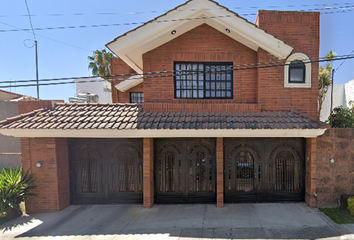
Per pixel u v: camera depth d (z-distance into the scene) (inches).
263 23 275.7
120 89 525.7
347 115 298.2
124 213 251.4
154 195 278.8
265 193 274.7
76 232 210.7
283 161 275.3
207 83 282.4
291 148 273.9
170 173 278.7
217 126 227.3
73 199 284.2
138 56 292.2
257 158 275.1
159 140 278.2
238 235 198.2
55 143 259.1
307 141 263.7
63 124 230.1
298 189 274.8
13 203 234.1
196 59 279.0
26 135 238.1
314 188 256.2
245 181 276.2
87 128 222.7
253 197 275.4
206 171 277.0
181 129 224.8
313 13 276.7
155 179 279.3
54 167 259.9
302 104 272.2
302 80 276.1
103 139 281.7
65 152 276.1
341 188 256.4
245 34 252.5
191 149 277.3
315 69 273.9
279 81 270.8
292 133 231.6
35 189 261.1
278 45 251.0
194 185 277.3
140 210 258.2
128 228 215.8
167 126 227.6
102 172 282.7
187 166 277.0
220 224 219.3
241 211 249.3
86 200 284.2
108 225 223.5
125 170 281.6
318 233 199.6
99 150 283.0
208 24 276.1
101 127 223.3
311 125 229.0
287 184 275.3
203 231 206.4
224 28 266.8
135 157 280.2
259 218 231.3
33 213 259.3
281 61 267.7
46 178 260.8
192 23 268.1
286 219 227.9
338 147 255.3
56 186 260.2
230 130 227.5
